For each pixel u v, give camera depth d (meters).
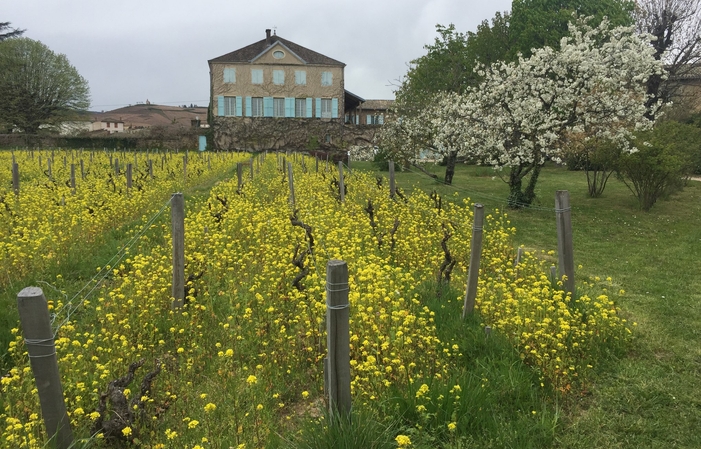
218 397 4.11
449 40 30.92
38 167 22.55
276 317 5.69
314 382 4.62
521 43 32.53
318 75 47.56
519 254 7.92
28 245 7.90
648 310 6.99
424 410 4.01
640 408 4.52
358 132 48.25
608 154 15.75
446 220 10.20
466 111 16.92
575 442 4.03
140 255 7.20
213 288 6.59
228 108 46.72
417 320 5.32
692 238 11.61
